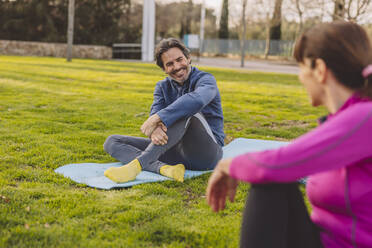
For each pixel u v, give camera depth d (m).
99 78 11.10
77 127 5.01
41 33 23.69
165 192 2.75
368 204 1.09
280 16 36.66
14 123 4.94
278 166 1.06
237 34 44.03
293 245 1.25
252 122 5.97
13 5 23.30
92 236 2.05
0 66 12.98
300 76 1.18
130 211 2.38
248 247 1.25
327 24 1.12
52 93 7.90
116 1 23.20
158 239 2.05
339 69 1.06
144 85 10.02
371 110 1.01
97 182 2.88
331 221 1.20
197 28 36.94
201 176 3.10
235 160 1.19
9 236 1.96
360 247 1.12
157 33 26.83
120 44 23.61
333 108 1.12
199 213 2.43
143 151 3.17
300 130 5.48
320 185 1.19
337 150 1.01
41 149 3.77
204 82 2.97
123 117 5.87
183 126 2.81
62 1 23.48
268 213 1.21
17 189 2.66
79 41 23.80
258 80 12.98
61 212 2.32
